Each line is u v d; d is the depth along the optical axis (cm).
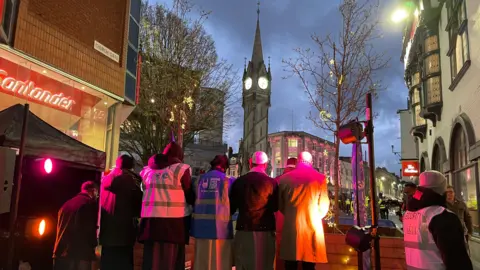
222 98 1908
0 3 687
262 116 7431
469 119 1213
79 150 629
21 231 585
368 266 560
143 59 1609
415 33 2000
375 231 423
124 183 509
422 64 1800
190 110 1573
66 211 539
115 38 1109
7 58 793
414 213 327
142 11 1638
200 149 3741
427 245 308
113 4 1101
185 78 1593
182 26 1590
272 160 7300
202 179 488
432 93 1675
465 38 1253
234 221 819
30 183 720
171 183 462
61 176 760
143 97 1583
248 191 469
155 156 488
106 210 504
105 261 505
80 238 532
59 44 880
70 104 989
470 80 1194
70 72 912
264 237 464
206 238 463
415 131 2267
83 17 970
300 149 7256
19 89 827
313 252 463
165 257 451
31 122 567
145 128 1892
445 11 1552
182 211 462
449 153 1481
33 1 816
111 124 1159
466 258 288
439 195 320
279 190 493
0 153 360
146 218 457
